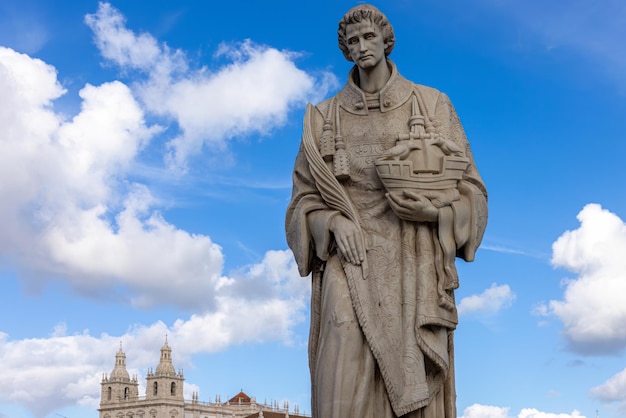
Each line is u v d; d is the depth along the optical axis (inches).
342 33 248.1
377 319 225.8
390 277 229.0
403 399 218.4
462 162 231.6
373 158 238.5
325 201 237.6
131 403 4315.9
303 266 237.5
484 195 243.0
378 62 244.4
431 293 225.5
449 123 244.7
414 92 247.4
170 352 4311.0
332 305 227.5
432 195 227.0
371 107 245.9
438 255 227.8
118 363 4576.8
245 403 4407.0
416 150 231.6
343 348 223.1
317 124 248.8
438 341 224.8
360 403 220.1
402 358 221.8
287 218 245.1
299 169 245.1
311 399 233.3
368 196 237.0
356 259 228.2
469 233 230.8
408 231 231.1
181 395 4249.5
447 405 230.7
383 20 244.7
